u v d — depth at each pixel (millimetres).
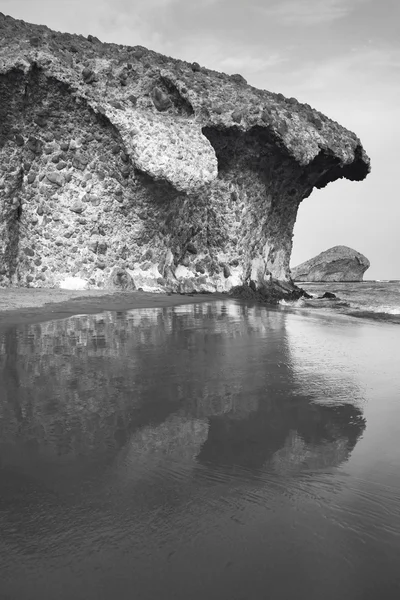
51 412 3439
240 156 15016
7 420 3271
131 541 1931
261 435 3084
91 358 5164
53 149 13016
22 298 10461
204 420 3344
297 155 14938
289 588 1685
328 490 2354
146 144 12789
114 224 13586
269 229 17000
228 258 15664
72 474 2490
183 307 10695
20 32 13055
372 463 2678
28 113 12539
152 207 13688
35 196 13164
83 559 1825
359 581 1717
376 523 2064
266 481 2441
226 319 8750
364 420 3398
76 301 10602
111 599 1635
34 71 12039
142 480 2430
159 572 1759
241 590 1676
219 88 14797
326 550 1881
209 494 2297
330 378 4547
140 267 14094
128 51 14383
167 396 3865
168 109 14078
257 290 16141
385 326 8648
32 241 13273
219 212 15461
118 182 13359
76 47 13305
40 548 1885
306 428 3219
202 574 1749
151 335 6723
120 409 3533
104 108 12766
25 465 2588
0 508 2164
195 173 13188
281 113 15297
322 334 7395
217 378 4477
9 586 1691
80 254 13422
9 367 4715
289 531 2002
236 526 2035
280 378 4531
